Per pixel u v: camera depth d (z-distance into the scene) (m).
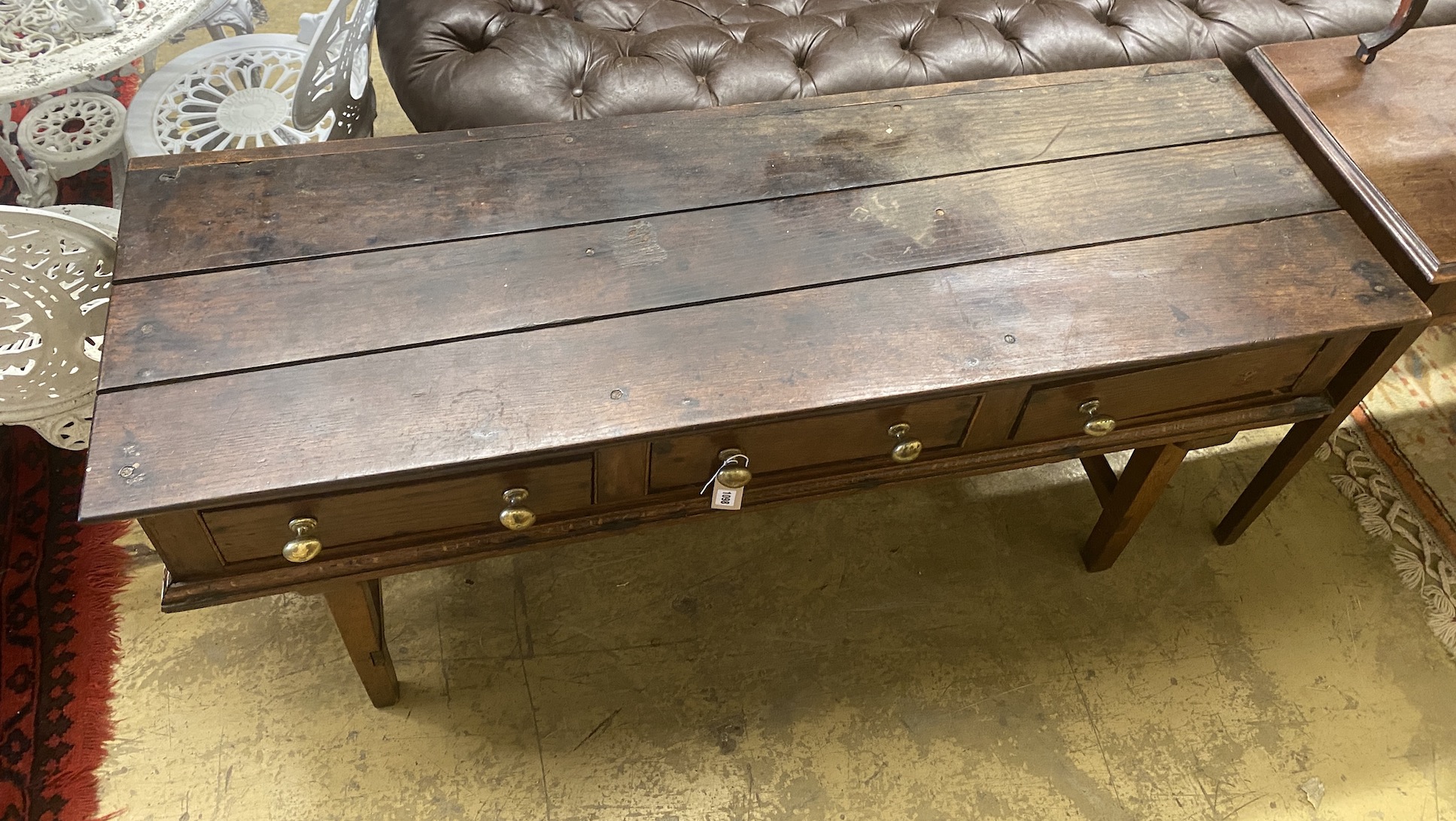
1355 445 1.75
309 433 0.94
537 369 1.00
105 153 1.67
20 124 1.66
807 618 1.50
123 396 0.94
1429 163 1.28
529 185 1.18
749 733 1.39
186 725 1.33
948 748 1.39
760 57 1.46
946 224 1.17
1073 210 1.20
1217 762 1.40
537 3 1.54
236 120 1.60
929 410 1.08
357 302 1.04
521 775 1.33
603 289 1.08
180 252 1.06
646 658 1.45
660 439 0.99
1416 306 1.13
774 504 1.16
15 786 1.26
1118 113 1.33
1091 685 1.46
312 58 1.35
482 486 1.00
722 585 1.53
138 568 1.46
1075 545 1.61
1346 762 1.41
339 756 1.33
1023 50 1.54
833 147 1.25
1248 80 1.48
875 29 1.53
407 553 1.06
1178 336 1.08
